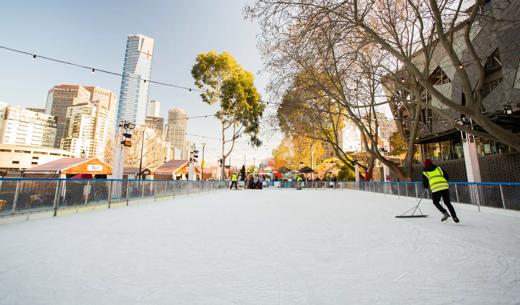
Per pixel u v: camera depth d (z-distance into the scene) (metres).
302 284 2.41
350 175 35.47
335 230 5.00
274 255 3.35
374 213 7.61
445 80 17.39
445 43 6.70
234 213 7.63
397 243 3.95
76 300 2.09
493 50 13.45
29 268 2.86
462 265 2.92
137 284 2.42
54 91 148.12
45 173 15.88
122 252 3.50
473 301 2.05
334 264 2.99
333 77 15.27
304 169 31.31
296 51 8.79
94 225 5.62
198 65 26.52
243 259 3.18
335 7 7.21
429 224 5.68
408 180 15.78
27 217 6.23
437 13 6.56
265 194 18.53
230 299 2.10
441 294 2.18
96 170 18.00
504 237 4.31
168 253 3.45
